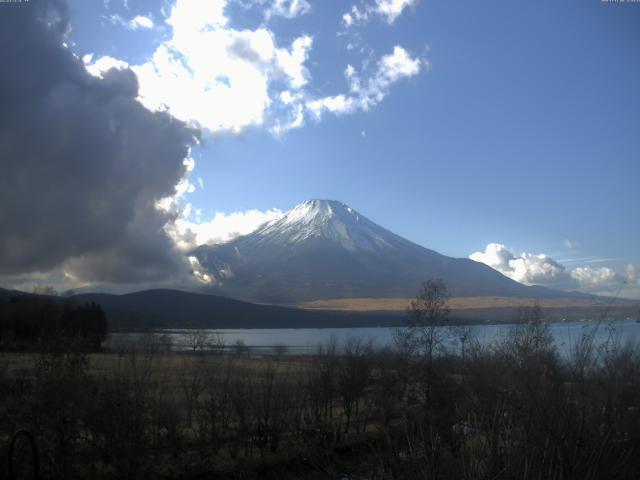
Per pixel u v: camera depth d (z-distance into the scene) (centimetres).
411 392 2806
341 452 2514
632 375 953
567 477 828
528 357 1050
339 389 3328
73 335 2903
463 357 2258
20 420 1877
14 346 2520
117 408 2091
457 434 1112
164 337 5000
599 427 893
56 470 1873
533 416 872
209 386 3106
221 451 2702
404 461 1066
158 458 2377
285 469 2544
